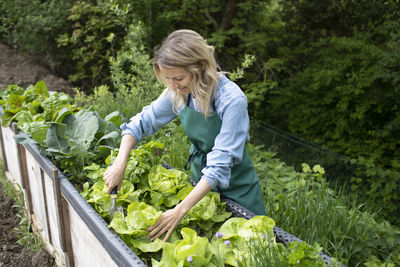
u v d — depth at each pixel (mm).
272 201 2914
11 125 2740
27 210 2996
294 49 7602
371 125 6551
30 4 7016
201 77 1471
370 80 5922
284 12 7820
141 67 4172
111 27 6414
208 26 7730
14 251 2676
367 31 7219
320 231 2506
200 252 1349
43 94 3160
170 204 1800
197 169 1891
